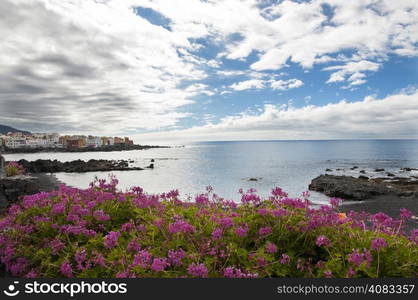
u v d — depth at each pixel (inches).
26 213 198.8
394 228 171.6
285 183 1486.2
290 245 152.9
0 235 178.1
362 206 849.5
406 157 3887.8
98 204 211.8
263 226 163.5
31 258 165.8
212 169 2347.4
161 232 168.7
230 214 184.5
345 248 144.2
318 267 137.1
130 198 227.1
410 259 134.1
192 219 186.7
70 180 1625.2
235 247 145.1
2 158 709.3
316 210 169.6
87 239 173.2
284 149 7573.8
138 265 132.8
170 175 1927.9
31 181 641.0
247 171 2150.6
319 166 2583.7
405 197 976.9
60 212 189.3
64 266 140.3
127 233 180.9
